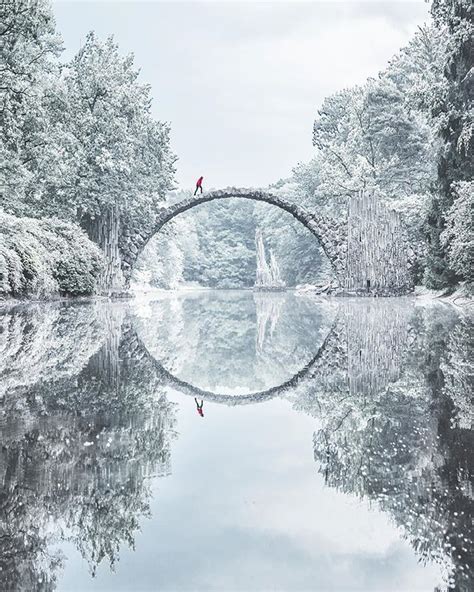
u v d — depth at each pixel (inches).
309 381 358.3
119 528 131.3
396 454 189.9
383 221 1765.5
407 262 1770.4
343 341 571.5
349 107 2416.3
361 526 129.8
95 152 1526.8
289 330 740.7
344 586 103.3
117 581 106.4
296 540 123.3
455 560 113.3
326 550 118.7
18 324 671.1
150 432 224.2
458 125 1322.6
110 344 526.9
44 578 109.0
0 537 128.5
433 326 671.8
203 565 112.4
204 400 301.9
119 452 194.9
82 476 168.4
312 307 1261.1
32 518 137.9
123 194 1587.1
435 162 1991.9
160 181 1836.9
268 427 237.3
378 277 1755.7
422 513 137.8
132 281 2758.4
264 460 185.6
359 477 165.0
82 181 1482.5
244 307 1382.9
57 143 1352.1
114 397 293.9
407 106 1478.8
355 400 289.1
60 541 125.4
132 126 1635.1
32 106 1183.6
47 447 199.2
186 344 590.2
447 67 1341.0
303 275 3496.6
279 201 1829.5
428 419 239.9
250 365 448.1
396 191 2107.5
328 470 172.9
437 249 1523.1
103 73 1565.0
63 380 335.6
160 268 3184.1
